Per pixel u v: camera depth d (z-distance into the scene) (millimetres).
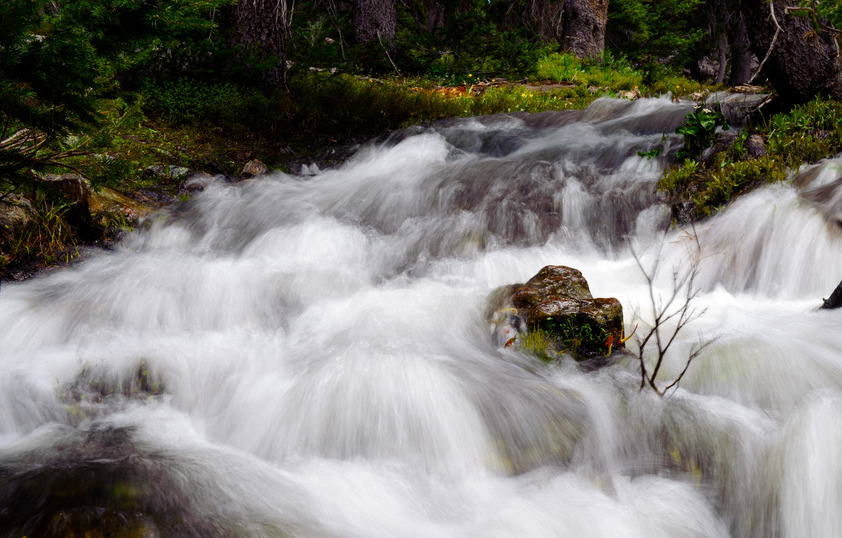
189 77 10477
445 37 18109
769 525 3205
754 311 5035
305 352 4430
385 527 2980
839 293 4715
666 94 13875
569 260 6312
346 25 17406
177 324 5051
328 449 3541
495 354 4395
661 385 4004
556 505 3154
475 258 6320
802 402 3725
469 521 3080
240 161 8977
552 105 12539
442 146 9453
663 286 5758
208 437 3652
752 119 9016
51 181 6148
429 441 3516
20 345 4594
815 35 7457
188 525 2750
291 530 2811
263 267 5898
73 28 3980
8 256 5680
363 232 6961
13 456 3256
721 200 6645
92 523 2627
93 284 5387
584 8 20766
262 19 11000
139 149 8219
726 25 28359
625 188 7340
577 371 4184
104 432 3535
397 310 5023
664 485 3332
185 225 6930
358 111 10719
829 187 6066
